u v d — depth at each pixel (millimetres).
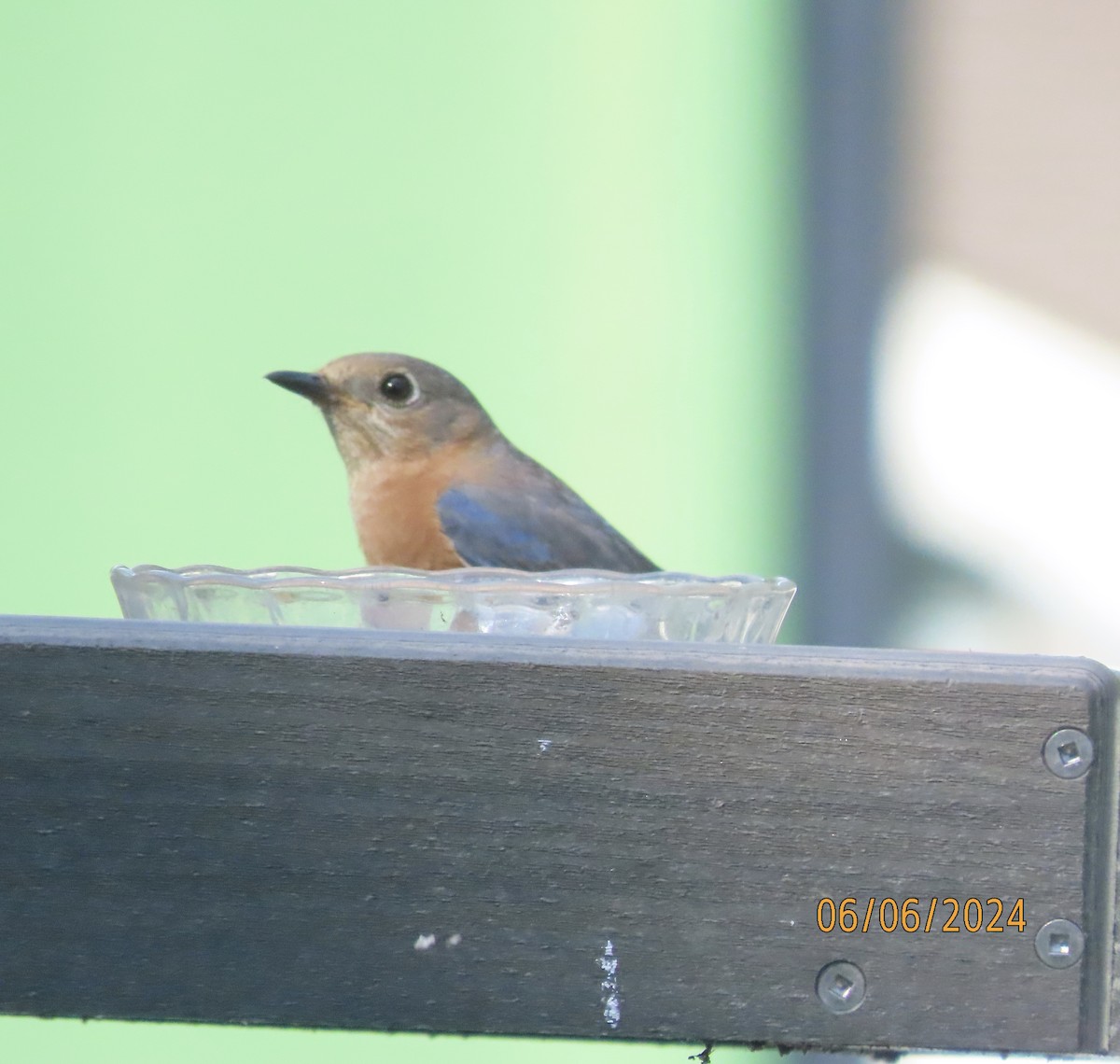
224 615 4035
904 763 3975
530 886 3975
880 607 6262
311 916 3975
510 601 4035
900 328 6254
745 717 3975
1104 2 6168
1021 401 6262
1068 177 6215
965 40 6203
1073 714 3973
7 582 6000
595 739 3975
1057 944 3971
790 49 6195
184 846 3975
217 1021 3973
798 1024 3973
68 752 3975
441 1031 3973
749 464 6227
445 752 3975
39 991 3973
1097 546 6273
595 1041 3979
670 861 3973
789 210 6227
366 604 4035
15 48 6004
